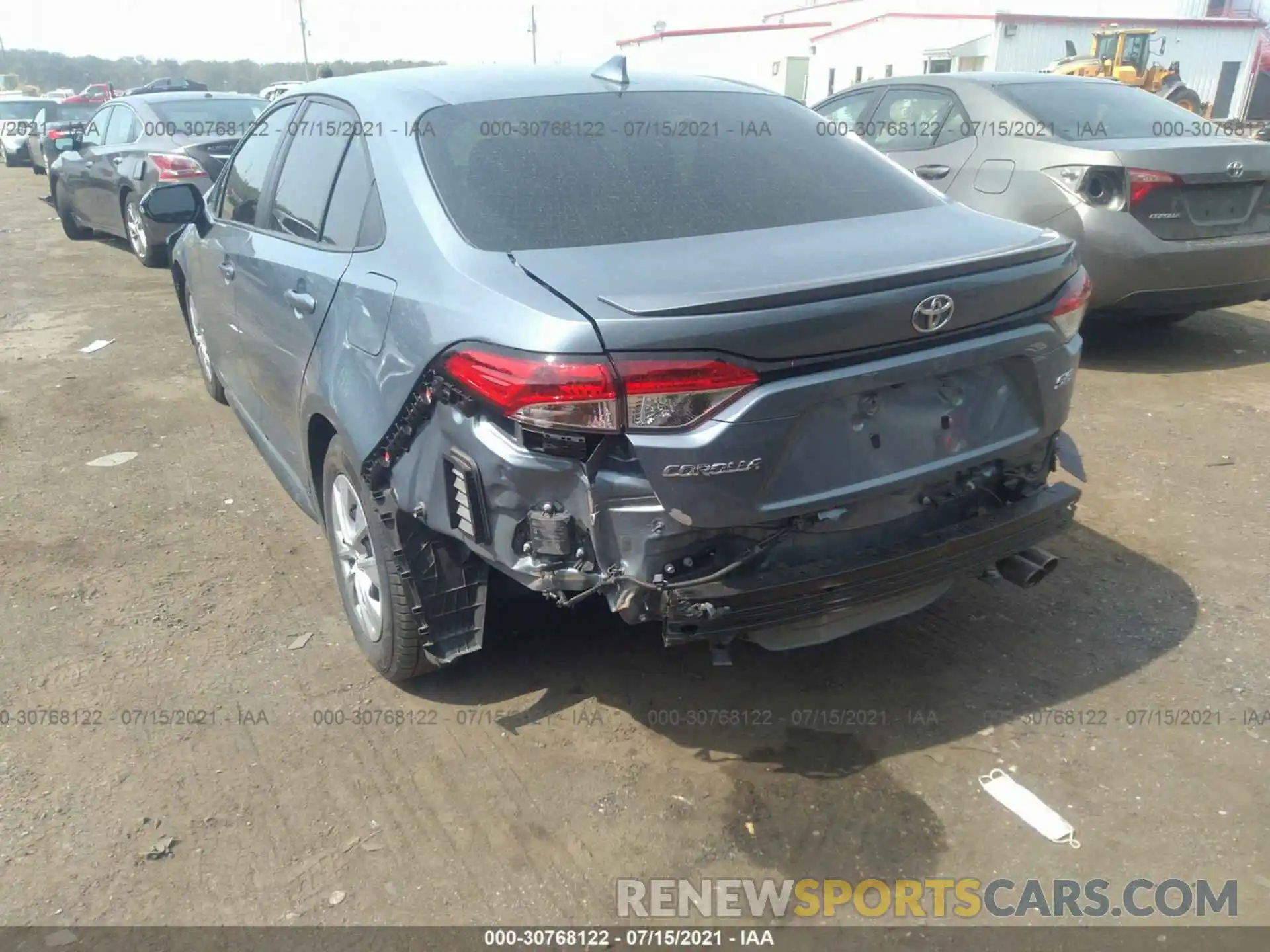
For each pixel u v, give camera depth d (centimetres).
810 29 3083
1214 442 504
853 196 319
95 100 2534
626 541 244
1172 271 575
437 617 293
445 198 288
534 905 248
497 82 341
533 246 272
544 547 247
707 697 323
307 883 255
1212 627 352
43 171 2031
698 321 232
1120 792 279
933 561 272
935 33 2666
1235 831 266
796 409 243
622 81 353
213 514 459
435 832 271
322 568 409
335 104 363
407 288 277
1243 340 678
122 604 383
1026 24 2542
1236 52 2864
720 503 242
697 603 246
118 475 504
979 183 633
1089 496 452
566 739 305
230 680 335
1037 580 299
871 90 759
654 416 234
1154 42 2741
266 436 427
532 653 345
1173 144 579
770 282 248
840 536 267
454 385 253
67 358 709
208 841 268
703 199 299
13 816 277
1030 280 273
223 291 439
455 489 266
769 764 293
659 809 277
